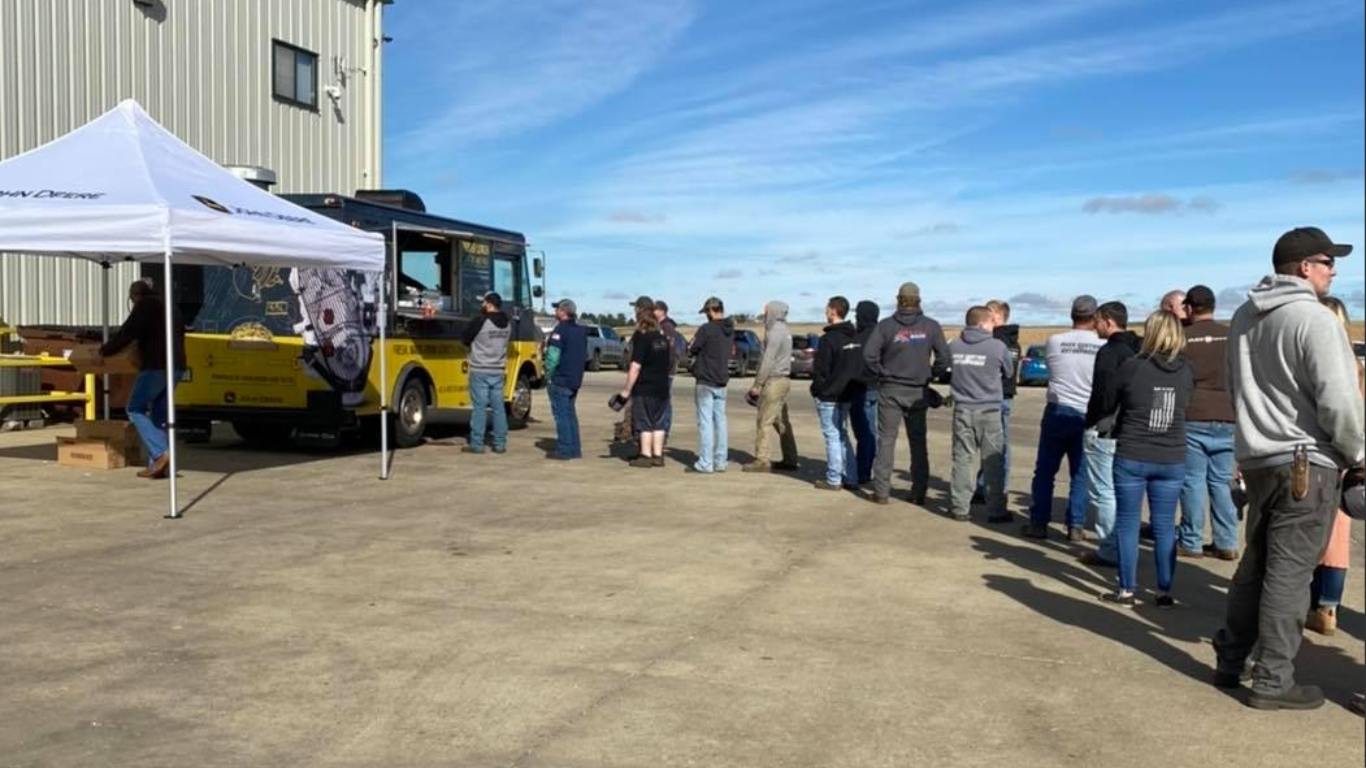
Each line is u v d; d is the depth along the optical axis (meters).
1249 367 4.54
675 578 6.59
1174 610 6.06
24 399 12.73
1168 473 6.01
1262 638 4.52
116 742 4.03
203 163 9.81
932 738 4.16
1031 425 18.88
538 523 8.28
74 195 8.27
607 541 7.66
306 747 4.01
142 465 10.84
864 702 4.54
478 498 9.37
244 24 18.31
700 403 11.09
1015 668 5.01
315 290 11.12
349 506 8.88
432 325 13.00
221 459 11.56
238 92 18.25
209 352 11.41
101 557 6.92
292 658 5.00
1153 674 4.96
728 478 10.76
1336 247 4.42
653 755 3.97
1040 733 4.23
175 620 5.58
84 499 8.93
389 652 5.11
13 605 5.81
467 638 5.34
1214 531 7.40
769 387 11.10
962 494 8.68
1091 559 7.16
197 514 8.39
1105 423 6.17
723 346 10.98
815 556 7.29
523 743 4.07
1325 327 4.25
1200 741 4.18
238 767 3.83
